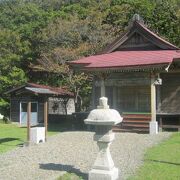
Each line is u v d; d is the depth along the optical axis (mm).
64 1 52031
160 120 19766
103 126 8625
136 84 19797
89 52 31109
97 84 21609
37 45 36750
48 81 36781
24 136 19703
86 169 10156
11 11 49562
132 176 9234
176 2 36156
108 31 32406
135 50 22547
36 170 10102
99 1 42688
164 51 21234
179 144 14234
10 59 37062
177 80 21344
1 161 11930
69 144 14805
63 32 33406
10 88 35156
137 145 14211
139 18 22391
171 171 9758
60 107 35031
